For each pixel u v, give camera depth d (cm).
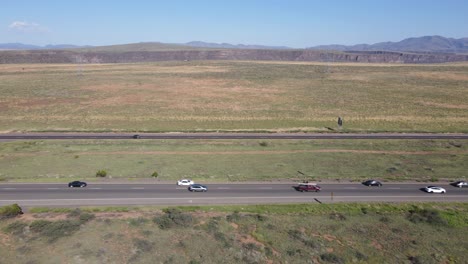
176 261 2941
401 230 3653
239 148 6700
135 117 9350
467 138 7775
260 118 9544
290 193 4525
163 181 4822
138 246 3092
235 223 3628
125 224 3450
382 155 6519
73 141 6856
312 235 3494
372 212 4028
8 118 8981
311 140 7319
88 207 3875
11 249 2977
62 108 10244
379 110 10675
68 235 3195
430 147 7075
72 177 4888
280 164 5853
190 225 3506
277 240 3347
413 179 5225
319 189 4622
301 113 10212
